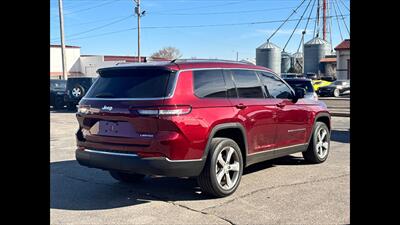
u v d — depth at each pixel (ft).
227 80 20.39
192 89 18.45
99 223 16.03
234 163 19.76
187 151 17.63
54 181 22.95
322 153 26.99
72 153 32.45
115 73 19.57
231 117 19.61
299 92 24.53
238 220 16.08
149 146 17.40
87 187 21.54
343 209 17.17
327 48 166.91
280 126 23.06
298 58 179.63
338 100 103.04
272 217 16.35
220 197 19.20
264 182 21.86
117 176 22.11
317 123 26.73
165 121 17.29
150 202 18.74
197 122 18.02
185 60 19.57
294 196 19.17
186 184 21.98
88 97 19.80
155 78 18.30
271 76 23.59
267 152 22.22
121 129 18.22
